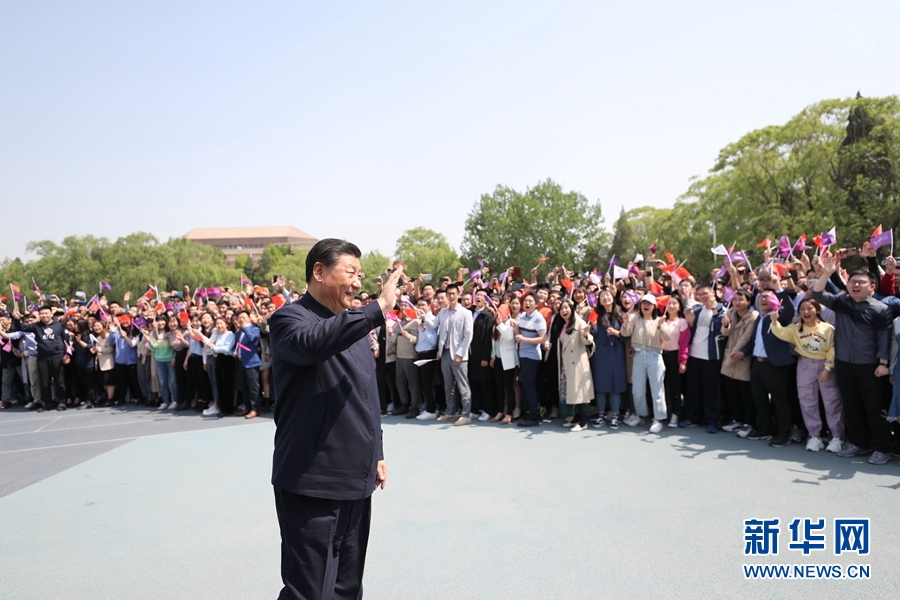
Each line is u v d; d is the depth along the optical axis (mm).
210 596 3633
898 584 3539
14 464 7363
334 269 2730
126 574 3982
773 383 6684
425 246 72625
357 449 2623
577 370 7801
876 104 27484
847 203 26766
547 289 10477
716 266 32906
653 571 3748
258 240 141500
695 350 7613
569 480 5648
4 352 12430
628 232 63938
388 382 10078
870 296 6043
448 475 5949
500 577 3713
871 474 5570
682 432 7543
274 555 4219
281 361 2639
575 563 3885
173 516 5098
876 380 5855
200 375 10836
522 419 8492
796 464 5961
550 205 57062
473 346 8867
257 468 6594
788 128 29719
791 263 9156
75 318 12367
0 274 43000
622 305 8125
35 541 4664
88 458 7422
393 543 4285
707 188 36000
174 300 13453
